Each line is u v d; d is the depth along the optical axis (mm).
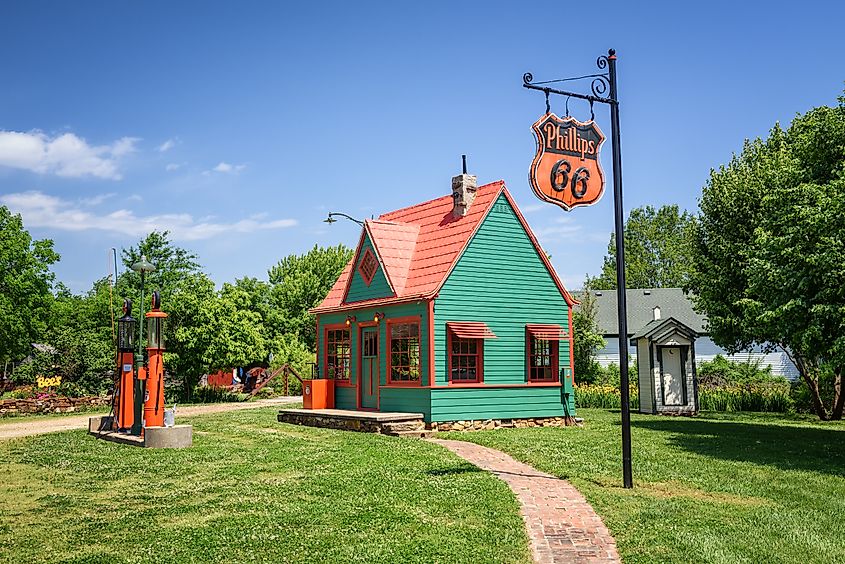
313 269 58188
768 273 17609
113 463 14664
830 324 16547
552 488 11797
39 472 13844
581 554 8375
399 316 21672
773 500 11016
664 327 27531
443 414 20203
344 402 24203
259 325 39781
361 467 13586
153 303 18438
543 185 11992
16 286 35469
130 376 19703
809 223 16328
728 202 25562
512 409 21422
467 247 21266
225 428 21344
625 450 11898
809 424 23938
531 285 22391
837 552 8352
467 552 8352
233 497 11141
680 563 8031
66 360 33688
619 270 11938
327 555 8250
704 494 11406
